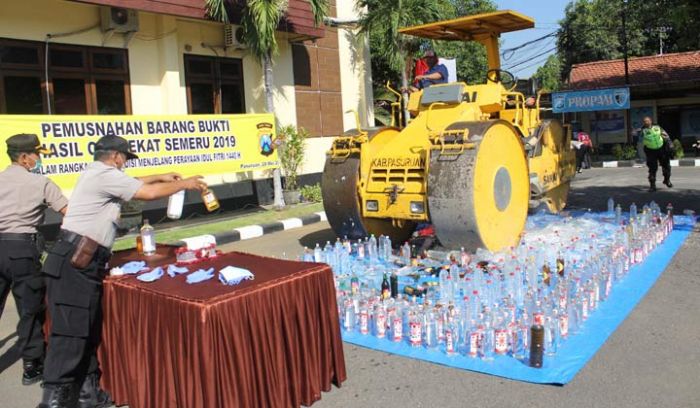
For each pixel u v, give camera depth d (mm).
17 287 4496
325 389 4094
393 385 4207
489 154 6465
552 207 9789
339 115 15953
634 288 6012
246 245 9555
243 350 3482
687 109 22891
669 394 3838
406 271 6406
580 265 5945
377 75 23641
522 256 6359
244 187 13102
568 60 32875
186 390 3449
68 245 3848
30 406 4234
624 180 15219
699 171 16594
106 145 4055
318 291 4055
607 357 4453
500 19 7875
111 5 10086
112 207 3990
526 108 8508
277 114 14070
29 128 8680
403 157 6902
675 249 7551
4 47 9766
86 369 4121
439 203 6277
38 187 4578
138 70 11539
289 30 13109
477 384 4145
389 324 5098
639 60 24766
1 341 5652
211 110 12969
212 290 3611
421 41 17141
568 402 3801
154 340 3678
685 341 4680
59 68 10453
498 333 4562
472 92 7742
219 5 11398
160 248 5332
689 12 9242
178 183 4004
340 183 7309
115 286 4023
